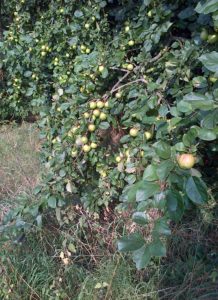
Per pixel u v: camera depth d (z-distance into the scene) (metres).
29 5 3.13
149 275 1.68
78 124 1.66
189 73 1.56
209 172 2.11
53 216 1.89
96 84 1.83
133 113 1.51
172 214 0.80
